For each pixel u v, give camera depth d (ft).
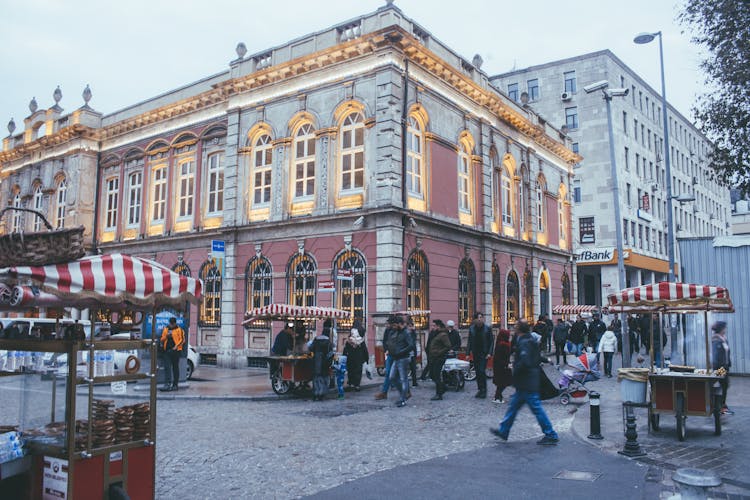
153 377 18.22
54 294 14.62
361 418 37.19
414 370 54.24
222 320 74.18
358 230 63.93
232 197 75.46
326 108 68.13
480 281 78.69
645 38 70.54
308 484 22.43
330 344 46.75
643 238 153.28
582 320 74.13
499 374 43.60
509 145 90.38
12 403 18.49
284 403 44.04
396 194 62.03
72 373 15.96
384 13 64.08
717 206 230.27
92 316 16.70
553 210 106.22
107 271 15.75
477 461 25.88
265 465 25.23
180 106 83.61
